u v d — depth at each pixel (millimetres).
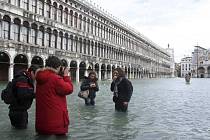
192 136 9852
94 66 67562
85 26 64000
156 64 143125
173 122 12406
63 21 54312
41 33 47281
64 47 54469
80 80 62594
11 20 40125
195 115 14508
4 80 42188
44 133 8148
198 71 183750
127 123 11852
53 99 8094
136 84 53125
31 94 9258
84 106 16953
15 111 9805
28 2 44219
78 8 60219
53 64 8258
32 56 44188
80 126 11078
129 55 97938
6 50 39031
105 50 75812
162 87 42500
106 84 49406
